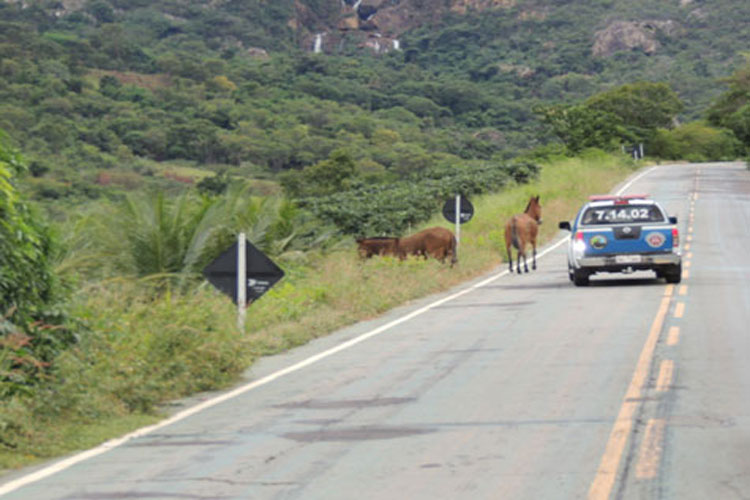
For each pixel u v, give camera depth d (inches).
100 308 636.1
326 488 358.9
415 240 1213.7
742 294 957.8
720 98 6476.4
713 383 532.4
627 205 1075.9
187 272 1022.4
